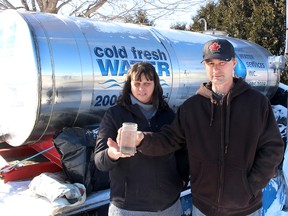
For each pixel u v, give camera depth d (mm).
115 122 2354
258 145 2199
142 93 2373
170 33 4676
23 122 3459
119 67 3754
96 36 3748
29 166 3416
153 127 2408
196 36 5051
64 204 2756
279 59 5117
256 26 12438
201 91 2242
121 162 2299
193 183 2312
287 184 2836
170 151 2340
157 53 4203
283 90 6211
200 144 2219
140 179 2295
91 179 3096
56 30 3484
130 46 3967
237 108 2146
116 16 9047
